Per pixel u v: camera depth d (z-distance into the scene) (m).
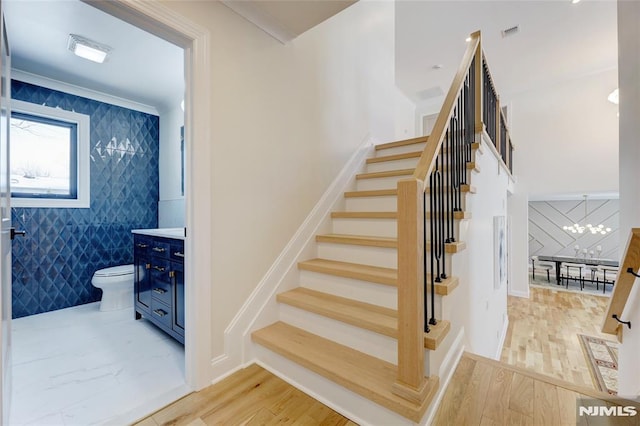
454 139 1.94
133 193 3.66
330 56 2.72
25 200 2.87
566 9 3.67
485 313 2.76
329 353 1.63
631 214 1.50
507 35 4.22
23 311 2.84
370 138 3.31
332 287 2.05
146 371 1.83
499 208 3.70
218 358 1.70
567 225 7.89
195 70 1.60
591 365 3.49
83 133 3.24
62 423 1.37
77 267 3.19
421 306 1.27
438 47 4.64
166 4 1.46
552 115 5.72
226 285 1.76
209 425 1.35
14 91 2.83
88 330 2.50
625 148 1.57
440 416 1.36
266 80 2.05
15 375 1.78
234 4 1.79
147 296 2.54
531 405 1.43
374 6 3.39
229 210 1.78
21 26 2.21
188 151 1.62
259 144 1.99
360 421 1.37
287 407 1.47
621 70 1.60
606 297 6.18
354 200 2.76
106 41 2.42
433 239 1.62
